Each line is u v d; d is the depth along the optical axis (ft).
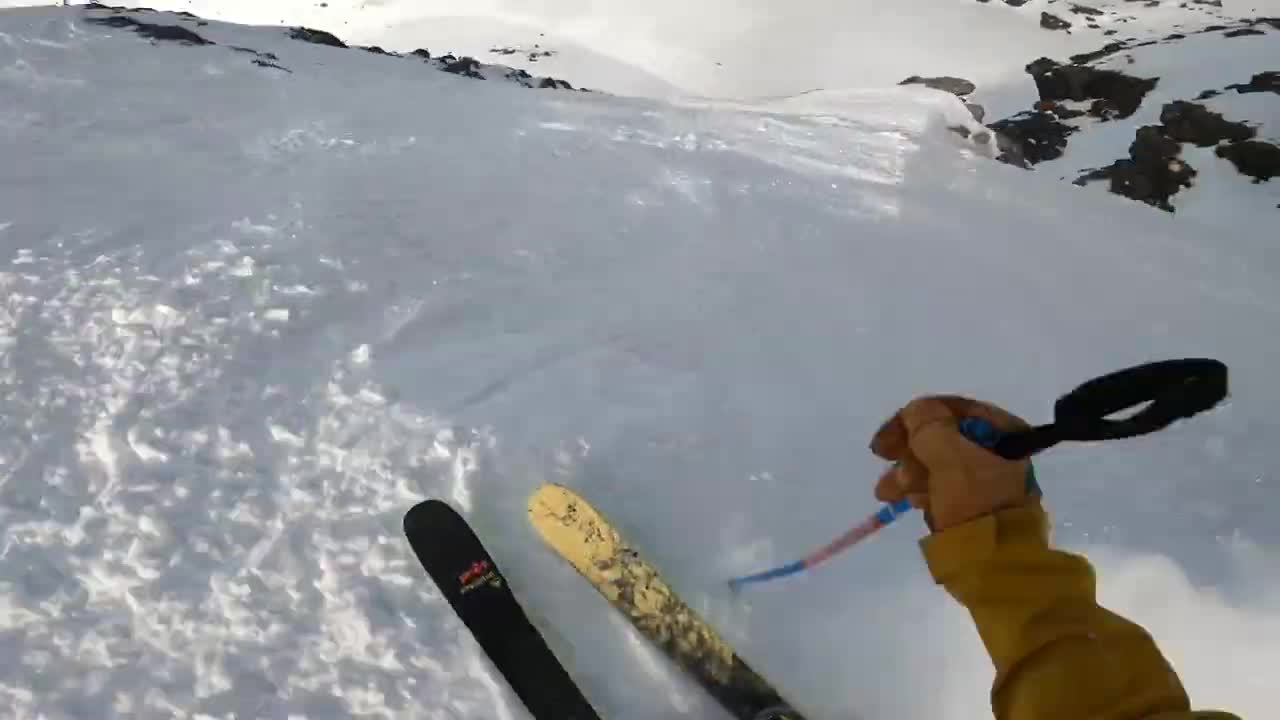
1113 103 50.21
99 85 30.40
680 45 152.87
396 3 183.73
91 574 9.78
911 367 15.35
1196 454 12.19
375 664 8.82
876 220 24.63
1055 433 4.12
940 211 26.05
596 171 26.61
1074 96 52.06
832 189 27.32
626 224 21.62
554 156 28.07
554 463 11.14
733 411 12.66
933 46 133.39
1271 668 8.04
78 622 9.28
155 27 38.60
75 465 11.25
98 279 14.97
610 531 9.62
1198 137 39.93
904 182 28.76
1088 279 21.67
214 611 9.39
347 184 21.79
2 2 181.06
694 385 13.34
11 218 17.26
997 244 23.57
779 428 12.35
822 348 15.53
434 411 12.00
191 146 24.90
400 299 15.33
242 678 8.76
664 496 10.75
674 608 8.92
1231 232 27.61
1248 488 11.10
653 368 13.89
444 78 39.45
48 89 29.27
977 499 4.52
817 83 136.67
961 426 4.78
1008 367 16.02
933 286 19.57
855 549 9.66
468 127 31.09
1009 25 131.64
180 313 14.19
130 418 11.98
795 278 18.98
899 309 17.94
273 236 17.17
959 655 8.39
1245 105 41.75
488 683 8.59
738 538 10.11
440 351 13.76
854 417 12.98
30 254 15.69
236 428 11.80
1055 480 11.26
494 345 14.16
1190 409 3.56
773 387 13.62
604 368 13.67
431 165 24.97
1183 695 3.94
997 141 43.50
